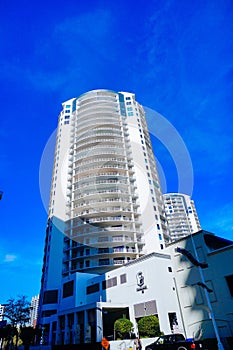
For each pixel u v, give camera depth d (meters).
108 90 74.69
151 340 21.39
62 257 51.59
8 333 33.97
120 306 27.83
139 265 28.80
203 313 22.14
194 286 23.88
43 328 38.47
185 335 22.72
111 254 47.75
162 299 24.59
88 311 29.56
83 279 37.59
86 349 23.52
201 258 23.98
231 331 19.52
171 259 27.53
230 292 20.88
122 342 21.36
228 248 22.27
